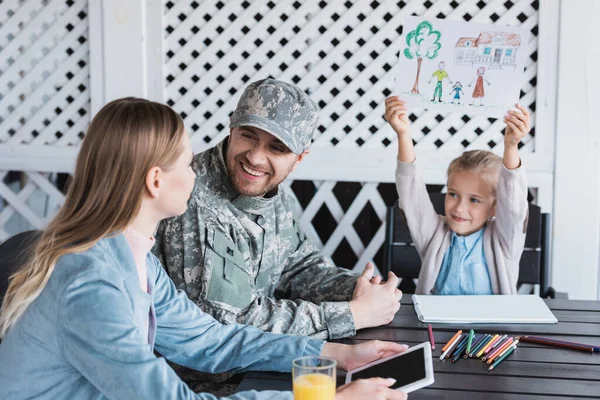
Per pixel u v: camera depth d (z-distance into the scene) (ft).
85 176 4.21
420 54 6.70
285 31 10.27
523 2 9.75
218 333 5.31
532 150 9.91
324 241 11.55
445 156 10.09
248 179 5.92
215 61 10.42
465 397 4.55
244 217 6.15
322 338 5.67
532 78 9.92
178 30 10.37
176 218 5.92
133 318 4.09
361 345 5.15
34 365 4.11
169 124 4.23
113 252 4.22
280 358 5.16
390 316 5.98
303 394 3.90
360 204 10.36
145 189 4.26
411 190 7.29
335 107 10.29
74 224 4.17
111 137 4.14
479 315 6.14
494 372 4.97
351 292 6.31
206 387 5.71
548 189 9.83
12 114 10.85
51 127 10.78
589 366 5.09
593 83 9.61
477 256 7.23
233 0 10.30
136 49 10.30
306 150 6.29
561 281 9.88
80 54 10.62
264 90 5.87
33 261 4.16
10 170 10.96
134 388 3.90
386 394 4.28
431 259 7.32
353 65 10.21
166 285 5.29
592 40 9.57
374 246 10.43
